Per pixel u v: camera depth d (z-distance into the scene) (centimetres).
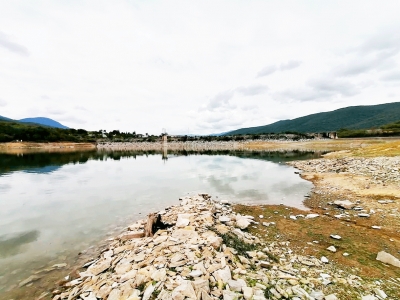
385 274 817
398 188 1969
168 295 616
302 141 15688
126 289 680
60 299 734
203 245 927
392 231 1220
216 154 8269
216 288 654
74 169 4456
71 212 1767
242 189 2464
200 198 1862
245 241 1078
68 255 1080
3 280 873
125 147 17450
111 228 1429
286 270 826
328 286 727
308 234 1224
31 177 3475
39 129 15788
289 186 2550
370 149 5194
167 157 7488
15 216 1683
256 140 19675
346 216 1498
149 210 1795
